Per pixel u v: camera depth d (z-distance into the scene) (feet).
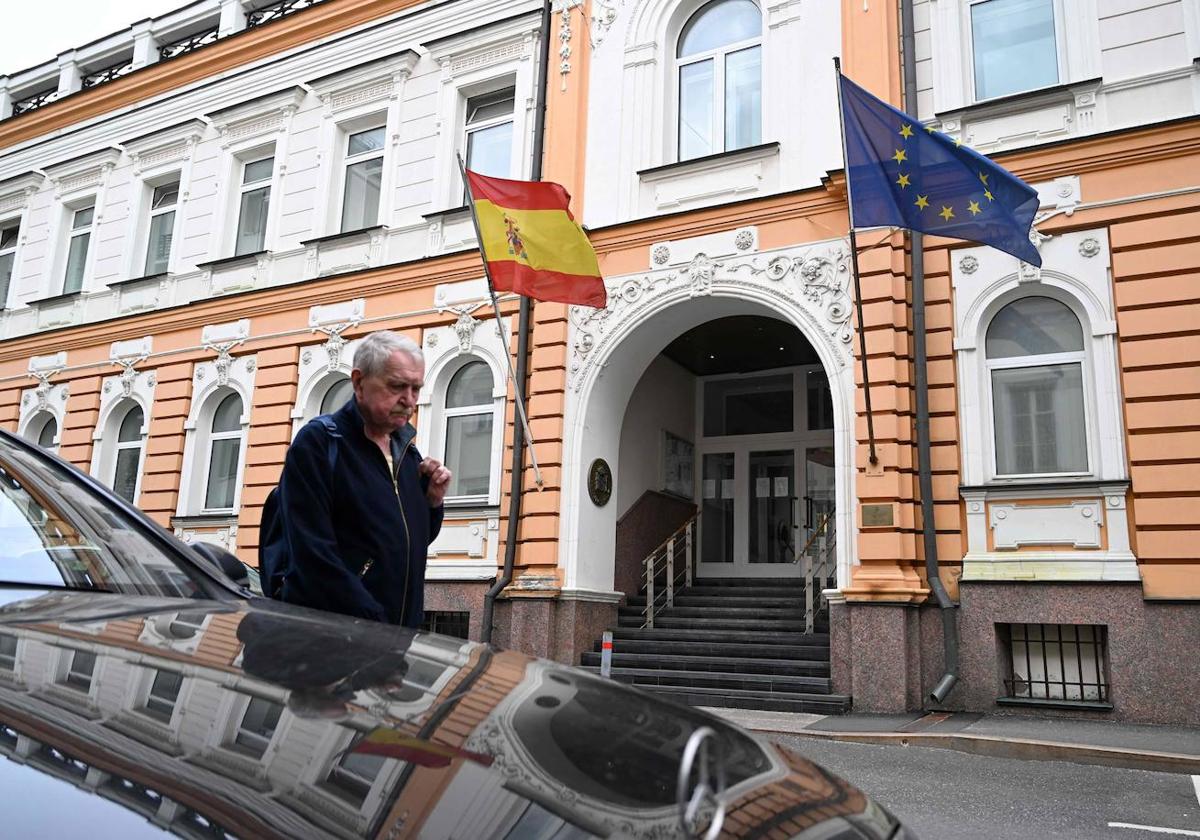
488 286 40.32
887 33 36.63
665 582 48.49
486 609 39.29
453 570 41.52
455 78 48.19
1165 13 32.42
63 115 64.49
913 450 33.06
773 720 29.01
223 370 51.62
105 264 59.77
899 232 34.71
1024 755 23.32
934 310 33.76
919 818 17.04
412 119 49.16
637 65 42.68
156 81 60.08
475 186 36.42
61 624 4.58
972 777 20.76
